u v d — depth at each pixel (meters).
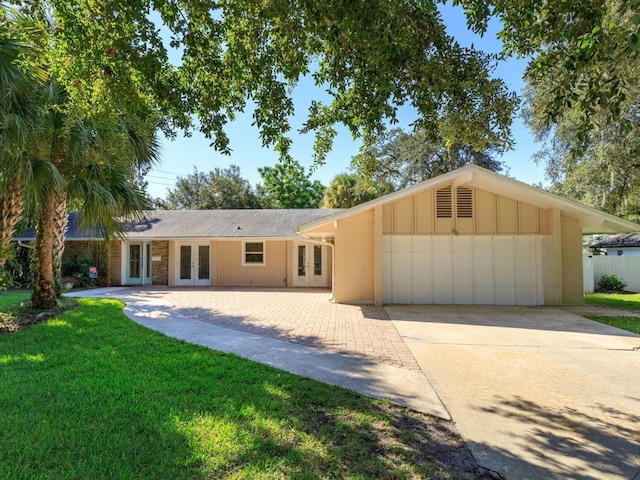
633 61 3.15
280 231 16.36
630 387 4.14
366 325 7.61
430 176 21.56
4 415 3.16
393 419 3.29
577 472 2.53
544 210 10.70
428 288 10.95
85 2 3.47
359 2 2.97
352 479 2.38
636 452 2.78
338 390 3.93
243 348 5.60
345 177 24.78
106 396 3.58
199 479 2.34
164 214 18.88
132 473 2.38
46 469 2.42
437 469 2.54
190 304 10.43
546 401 3.74
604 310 9.71
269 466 2.50
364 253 10.95
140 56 3.97
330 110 5.20
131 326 6.88
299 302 11.06
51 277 8.55
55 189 7.12
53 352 5.09
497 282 10.86
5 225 7.54
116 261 16.56
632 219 15.88
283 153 5.11
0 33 5.04
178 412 3.26
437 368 4.77
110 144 6.73
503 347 5.86
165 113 5.00
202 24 4.13
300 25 3.66
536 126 14.23
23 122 6.27
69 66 3.84
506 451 2.79
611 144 12.67
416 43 3.61
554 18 3.28
